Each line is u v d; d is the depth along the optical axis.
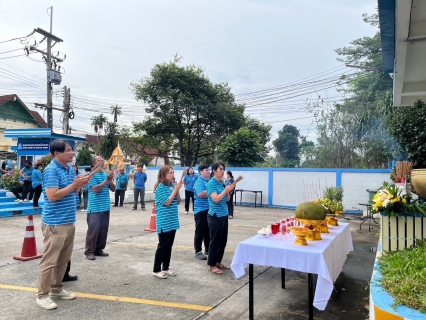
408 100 7.99
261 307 4.08
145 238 7.91
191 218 11.40
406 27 4.00
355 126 17.58
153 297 4.30
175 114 24.53
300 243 3.67
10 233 8.33
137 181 13.37
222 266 5.57
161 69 23.86
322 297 3.34
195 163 26.61
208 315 3.81
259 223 10.58
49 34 21.92
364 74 20.22
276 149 39.97
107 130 28.12
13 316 3.70
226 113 24.31
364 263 6.09
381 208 3.75
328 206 5.18
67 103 24.77
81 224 9.69
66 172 4.12
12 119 29.11
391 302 2.43
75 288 4.59
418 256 3.11
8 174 13.15
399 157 14.07
